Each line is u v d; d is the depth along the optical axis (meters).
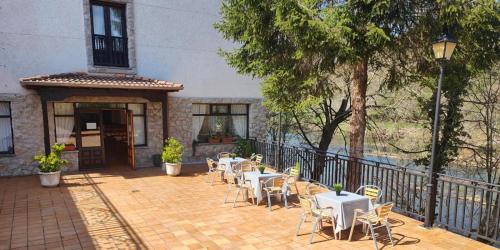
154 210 6.53
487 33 5.97
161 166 11.04
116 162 11.66
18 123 9.13
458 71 6.93
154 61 10.98
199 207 6.75
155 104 11.15
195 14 11.62
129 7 10.38
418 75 7.16
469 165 11.48
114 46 10.40
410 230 5.49
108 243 4.95
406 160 12.92
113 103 10.61
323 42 5.82
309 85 7.27
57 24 9.43
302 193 7.80
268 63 8.18
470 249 4.75
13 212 6.28
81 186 8.33
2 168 9.03
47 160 8.15
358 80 7.38
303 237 5.23
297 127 17.05
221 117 12.73
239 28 8.60
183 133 11.70
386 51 7.01
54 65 9.47
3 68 8.83
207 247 4.85
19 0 8.89
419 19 6.12
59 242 4.96
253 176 7.01
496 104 10.85
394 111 12.32
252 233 5.39
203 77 11.96
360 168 7.21
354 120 7.52
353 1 5.91
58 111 9.77
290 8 5.93
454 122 10.58
